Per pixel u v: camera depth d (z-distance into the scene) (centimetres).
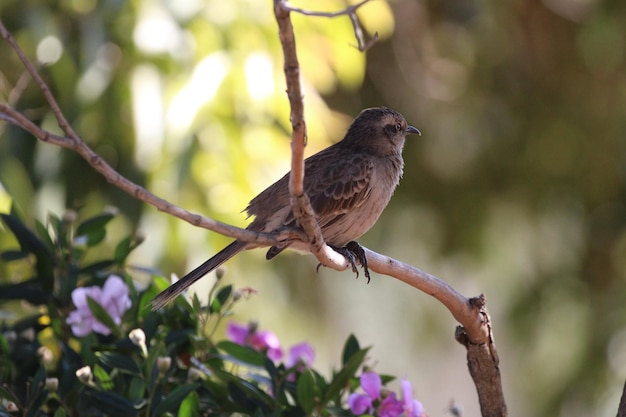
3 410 697
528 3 1903
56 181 1338
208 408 730
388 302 2181
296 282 1800
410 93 1933
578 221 1970
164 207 562
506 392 2566
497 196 1986
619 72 1895
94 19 1265
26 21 1283
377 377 721
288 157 1303
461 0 1914
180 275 1307
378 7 1409
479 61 1938
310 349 804
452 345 2955
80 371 675
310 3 1332
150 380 685
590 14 1839
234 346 761
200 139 1265
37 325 817
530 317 1981
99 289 779
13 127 1330
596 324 1930
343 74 1398
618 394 1894
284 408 725
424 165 1948
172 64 1238
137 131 1220
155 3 1250
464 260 1995
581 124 1947
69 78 1278
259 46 1258
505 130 1969
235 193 1278
